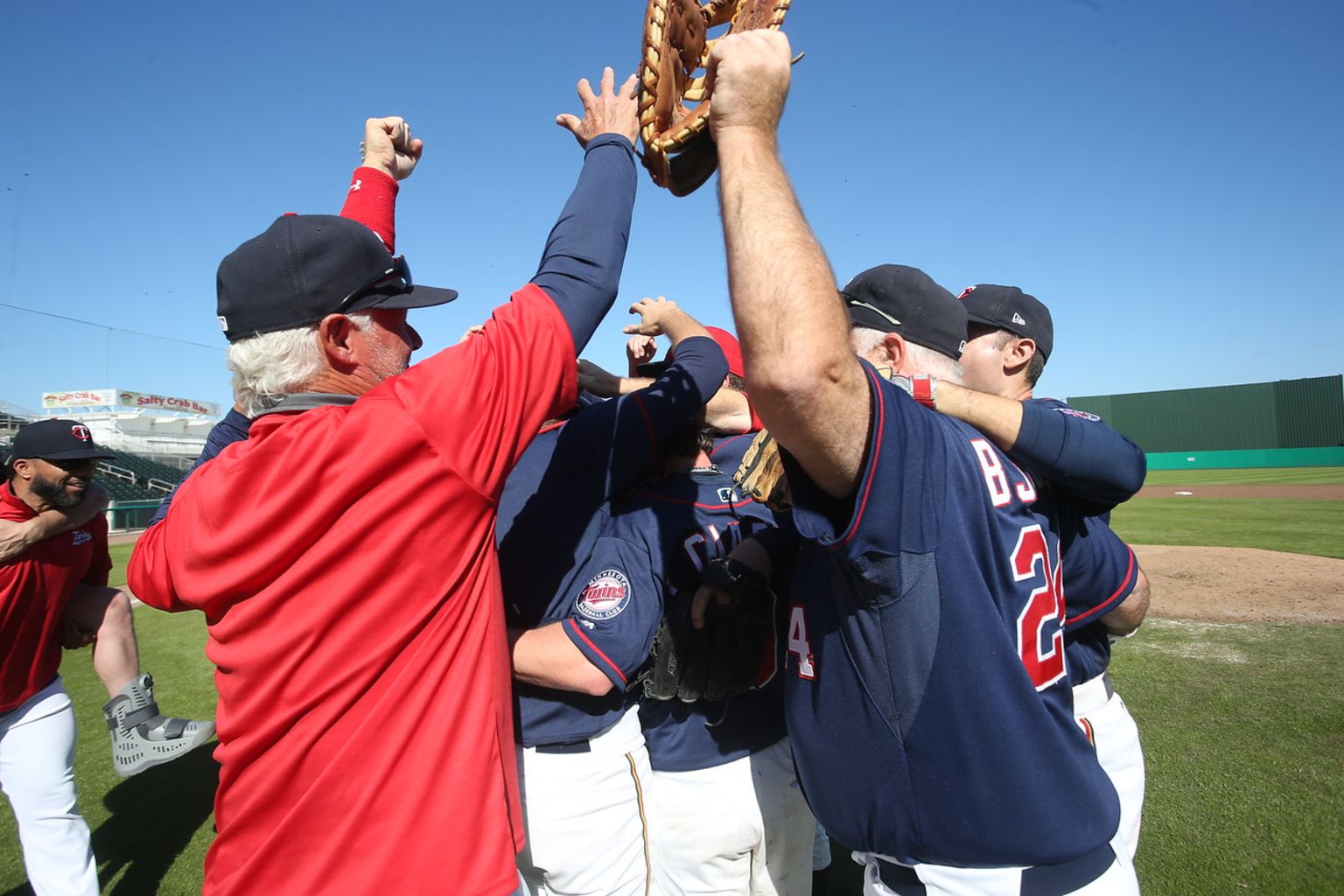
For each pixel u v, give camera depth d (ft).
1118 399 170.60
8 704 8.42
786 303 2.91
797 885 6.28
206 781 13.34
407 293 4.24
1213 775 11.29
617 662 4.88
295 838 3.31
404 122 5.45
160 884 10.03
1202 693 14.83
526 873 5.36
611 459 5.29
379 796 3.31
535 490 5.30
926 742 3.60
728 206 3.17
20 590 8.38
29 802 8.57
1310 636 18.88
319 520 3.28
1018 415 4.15
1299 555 31.78
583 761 5.21
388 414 3.36
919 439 3.34
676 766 5.93
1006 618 3.84
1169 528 43.93
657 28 3.77
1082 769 3.85
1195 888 8.67
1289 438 149.48
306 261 3.79
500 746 3.76
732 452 6.91
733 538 5.87
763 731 5.90
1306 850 9.27
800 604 4.27
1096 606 5.73
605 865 5.27
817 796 4.17
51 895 8.61
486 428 3.52
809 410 2.96
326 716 3.32
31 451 8.74
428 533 3.42
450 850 3.38
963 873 3.86
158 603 4.16
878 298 4.80
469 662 3.59
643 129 3.95
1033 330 6.52
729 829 5.82
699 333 6.36
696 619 5.31
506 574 5.29
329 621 3.32
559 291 4.03
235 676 3.43
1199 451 159.43
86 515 9.14
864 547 3.29
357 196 5.11
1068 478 4.28
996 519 3.74
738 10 4.45
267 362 3.78
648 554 5.37
